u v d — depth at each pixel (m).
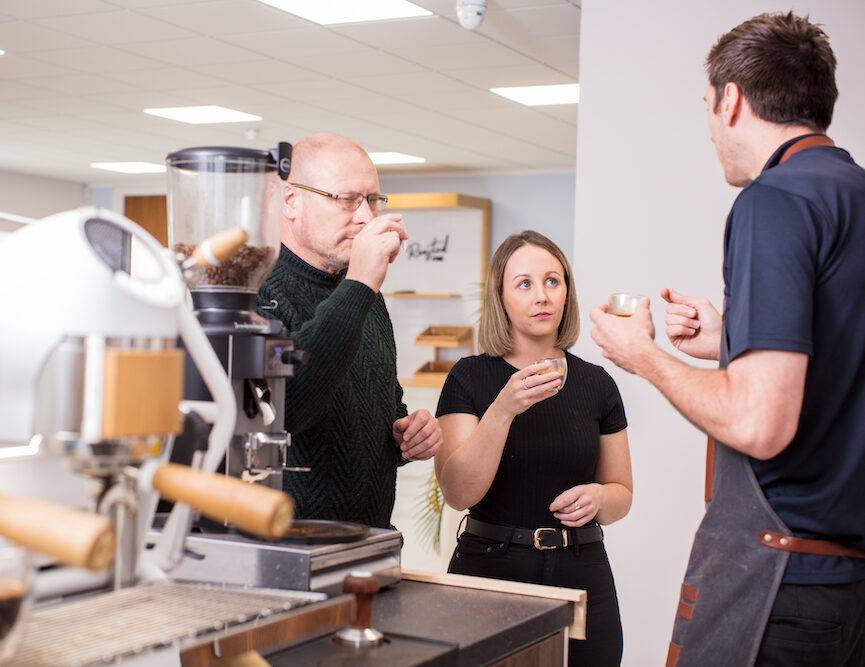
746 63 1.39
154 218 11.01
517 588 1.38
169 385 0.82
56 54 5.38
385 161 8.86
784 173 1.31
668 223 3.12
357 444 1.67
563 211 8.98
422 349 9.39
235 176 1.26
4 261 0.82
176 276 0.88
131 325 0.81
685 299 1.75
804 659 1.32
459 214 9.22
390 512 1.78
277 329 1.30
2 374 0.81
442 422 2.07
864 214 1.29
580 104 3.24
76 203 11.12
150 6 4.45
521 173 9.15
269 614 0.92
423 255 9.38
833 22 2.85
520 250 2.06
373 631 1.12
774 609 1.34
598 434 2.06
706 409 1.30
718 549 1.39
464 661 1.11
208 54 5.27
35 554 0.92
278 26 4.70
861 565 1.34
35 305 0.80
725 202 3.04
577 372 2.09
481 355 2.13
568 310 2.14
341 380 1.46
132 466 0.85
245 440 1.29
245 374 1.26
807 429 1.31
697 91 3.07
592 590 1.95
